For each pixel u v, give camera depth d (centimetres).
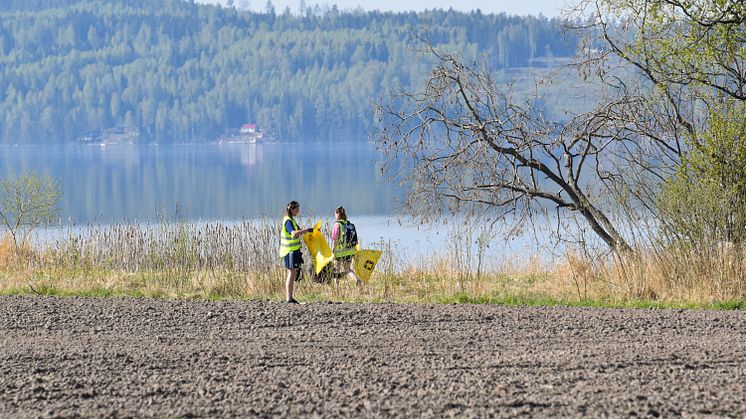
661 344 1911
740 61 3272
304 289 3048
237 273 3384
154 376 1666
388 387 1560
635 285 2791
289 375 1664
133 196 13375
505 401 1456
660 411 1396
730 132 3048
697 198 2805
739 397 1470
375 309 2456
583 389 1530
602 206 3616
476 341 1981
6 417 1409
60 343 2014
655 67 3362
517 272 3628
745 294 2639
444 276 3366
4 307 2555
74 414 1420
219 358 1817
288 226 2719
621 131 3631
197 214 10044
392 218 8888
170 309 2498
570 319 2255
